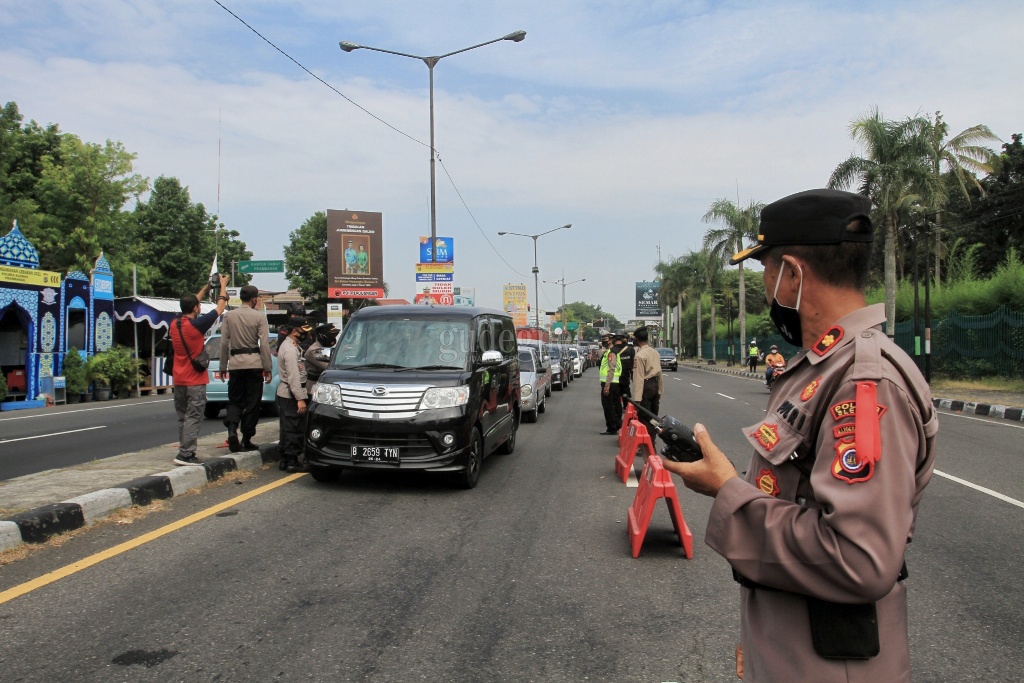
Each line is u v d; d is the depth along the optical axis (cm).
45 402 2019
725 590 495
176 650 390
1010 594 487
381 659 383
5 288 1939
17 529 568
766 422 167
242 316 955
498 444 988
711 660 383
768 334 5428
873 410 143
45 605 453
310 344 1014
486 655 389
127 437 1280
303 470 920
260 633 415
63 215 3538
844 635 147
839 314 167
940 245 3256
